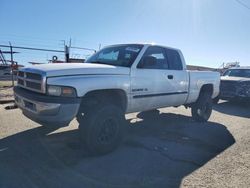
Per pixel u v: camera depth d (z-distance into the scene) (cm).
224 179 357
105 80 425
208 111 724
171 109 886
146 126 634
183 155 442
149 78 512
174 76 582
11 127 564
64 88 380
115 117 439
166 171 376
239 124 698
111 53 544
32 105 401
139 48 521
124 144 488
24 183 324
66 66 415
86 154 426
